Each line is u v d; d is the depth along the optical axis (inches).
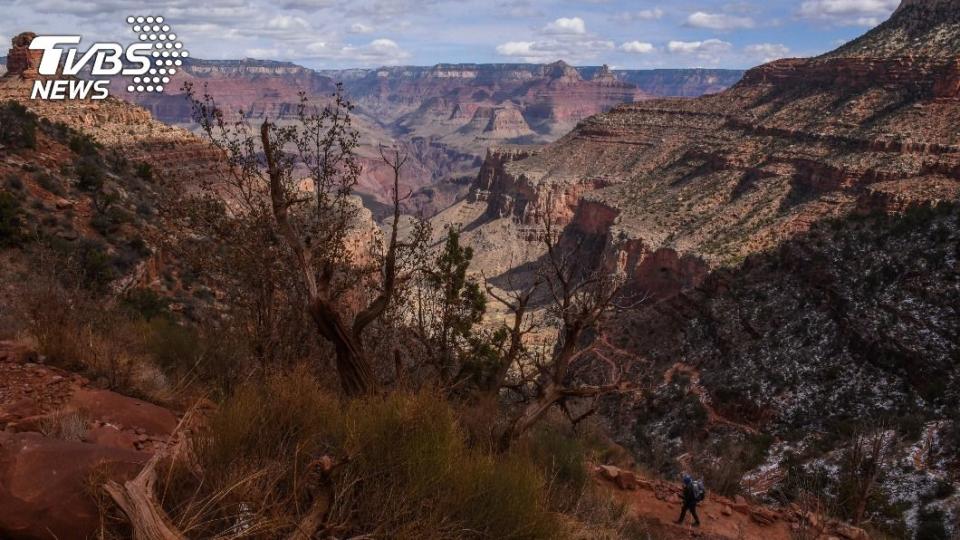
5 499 122.9
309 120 412.8
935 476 1207.6
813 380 1888.5
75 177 1373.0
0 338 314.0
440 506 159.5
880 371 1800.0
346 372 289.4
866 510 1110.4
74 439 182.7
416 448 169.3
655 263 4709.6
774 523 442.3
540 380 333.7
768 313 2255.2
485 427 305.7
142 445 195.3
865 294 2073.1
